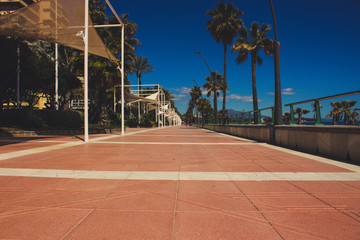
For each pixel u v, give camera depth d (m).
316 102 7.62
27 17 10.33
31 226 2.22
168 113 60.69
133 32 24.34
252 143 10.69
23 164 5.31
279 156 6.71
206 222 2.34
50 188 3.48
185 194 3.23
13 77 18.39
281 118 10.45
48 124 16.73
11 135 13.12
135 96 31.47
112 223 2.30
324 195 3.20
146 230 2.15
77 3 10.30
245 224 2.29
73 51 25.64
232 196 3.15
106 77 19.70
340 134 6.20
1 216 2.45
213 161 5.86
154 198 3.06
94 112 22.88
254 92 23.77
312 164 5.48
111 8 12.38
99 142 10.61
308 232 2.13
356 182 3.88
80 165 5.25
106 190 3.40
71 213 2.54
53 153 7.05
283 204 2.85
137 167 5.06
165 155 6.84
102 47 14.17
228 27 27.06
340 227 2.24
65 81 23.56
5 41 16.64
